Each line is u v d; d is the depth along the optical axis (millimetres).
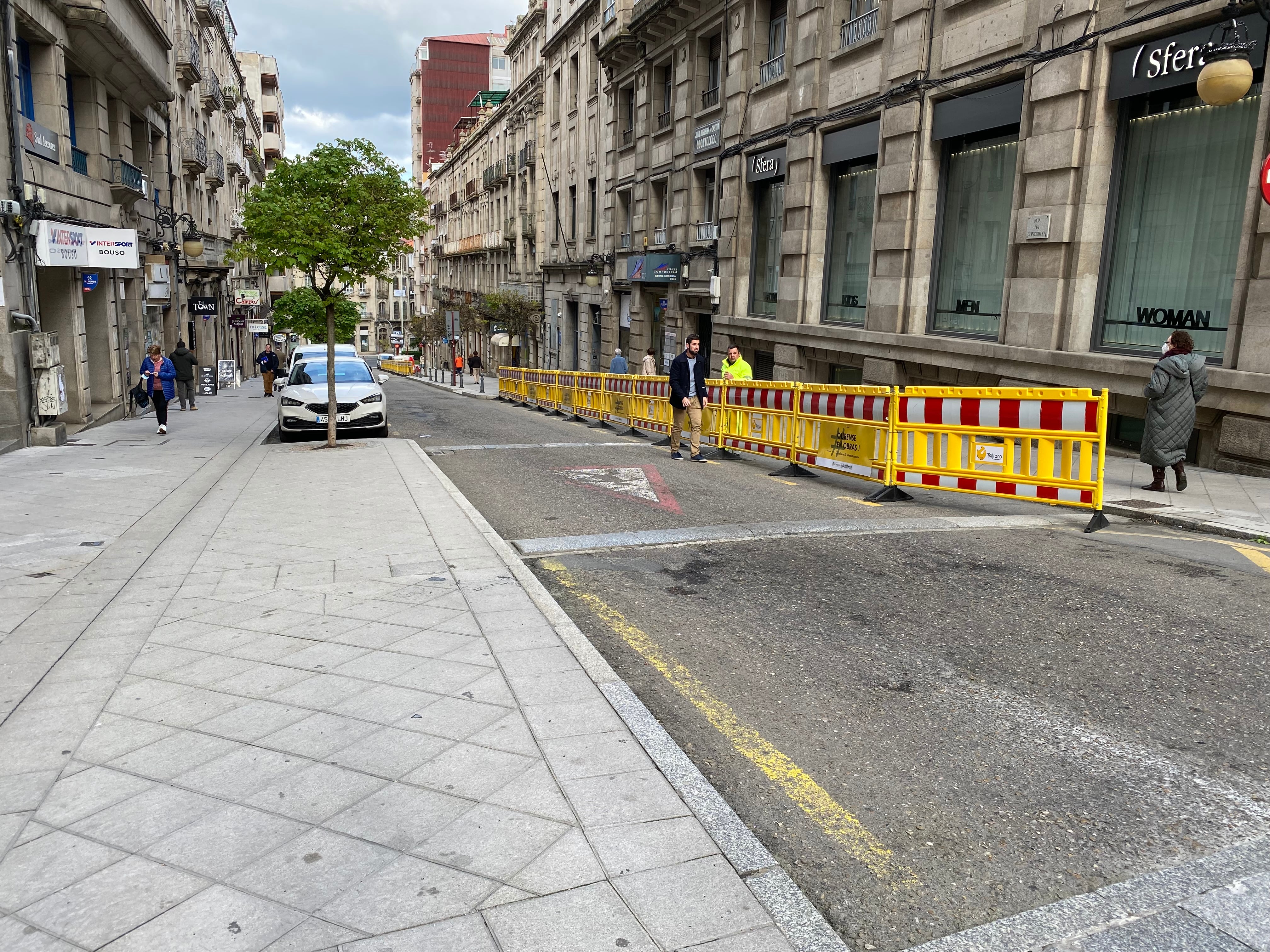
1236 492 8711
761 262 21859
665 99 28328
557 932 2277
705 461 12594
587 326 37219
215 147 39594
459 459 12523
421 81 115500
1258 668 4301
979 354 13391
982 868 2740
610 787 3004
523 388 28312
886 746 3557
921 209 15070
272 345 51125
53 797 2922
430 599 5094
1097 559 6379
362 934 2258
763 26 21094
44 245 13555
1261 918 2461
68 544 6613
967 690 4102
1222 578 5836
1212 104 9547
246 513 7816
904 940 2395
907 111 15047
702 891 2465
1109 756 3467
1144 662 4398
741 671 4328
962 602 5395
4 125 12914
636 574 6047
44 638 4465
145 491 9219
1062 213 11852
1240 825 2971
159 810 2850
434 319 67750
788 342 19375
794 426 11070
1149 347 11148
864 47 16562
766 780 3275
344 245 12195
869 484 10383
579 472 11148
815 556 6535
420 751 3252
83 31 15961
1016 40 12641
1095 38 11266
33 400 13945
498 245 54125
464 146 65688
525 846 2654
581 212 37781
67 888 2441
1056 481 7785
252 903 2381
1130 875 2689
